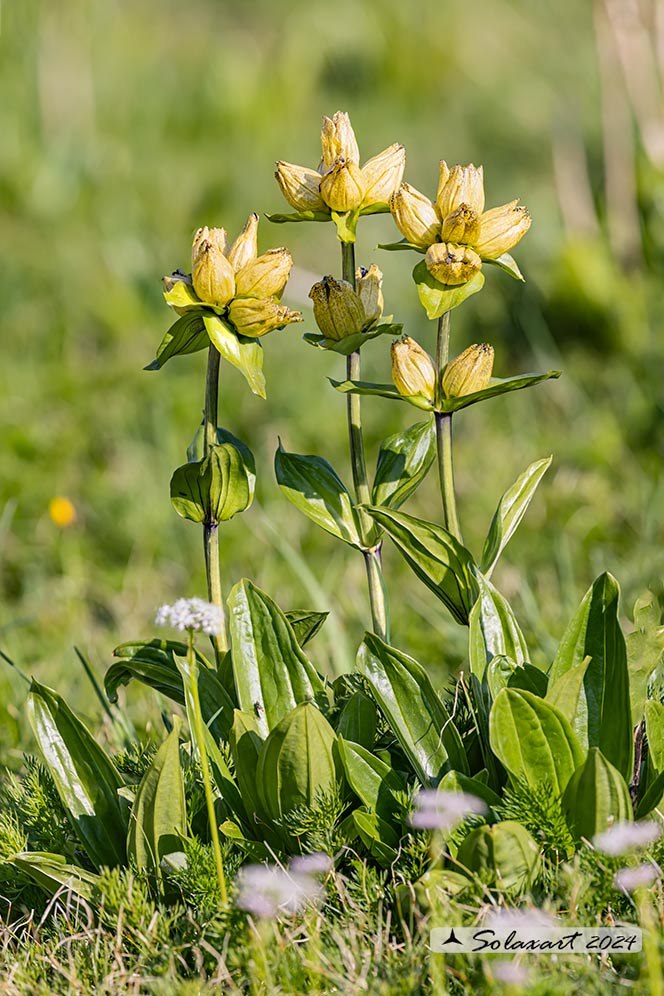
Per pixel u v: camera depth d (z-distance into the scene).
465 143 10.68
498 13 13.16
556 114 9.20
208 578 2.99
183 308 2.72
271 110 11.87
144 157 10.76
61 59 11.58
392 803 2.75
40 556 5.48
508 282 7.28
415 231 2.75
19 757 3.70
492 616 2.89
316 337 2.89
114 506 5.71
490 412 6.53
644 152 7.42
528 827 2.58
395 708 2.77
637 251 7.33
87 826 2.88
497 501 5.66
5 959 2.60
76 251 8.45
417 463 3.13
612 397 6.50
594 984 2.32
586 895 2.46
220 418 6.49
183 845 2.67
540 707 2.55
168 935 2.60
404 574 5.11
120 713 3.75
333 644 4.09
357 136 11.21
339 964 2.42
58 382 6.65
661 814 2.70
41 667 4.49
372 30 12.98
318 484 3.03
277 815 2.73
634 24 7.43
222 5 15.61
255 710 2.90
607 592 2.79
